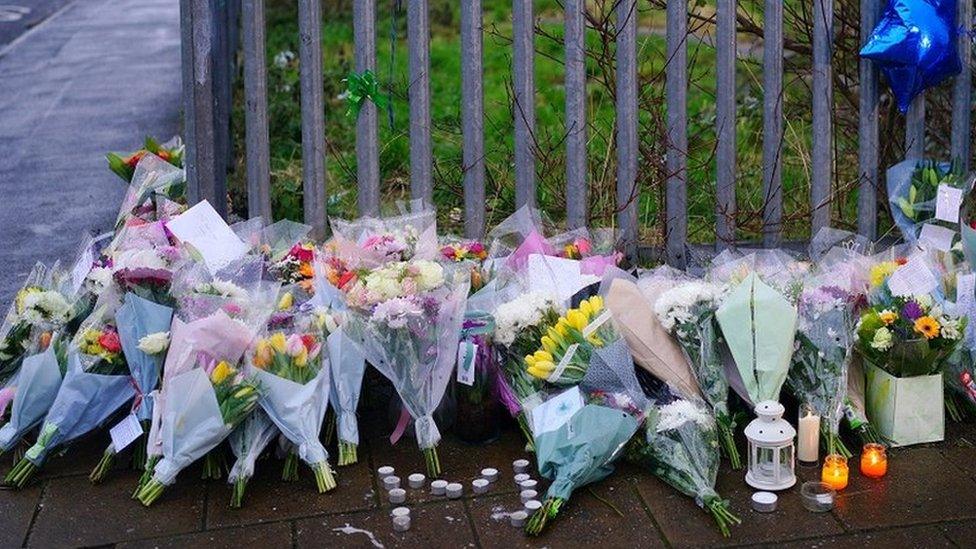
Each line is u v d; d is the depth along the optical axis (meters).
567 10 4.67
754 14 7.13
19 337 4.13
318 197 4.82
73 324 4.14
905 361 3.93
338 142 7.25
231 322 3.82
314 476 3.83
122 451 4.02
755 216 5.07
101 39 11.95
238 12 7.14
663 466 3.68
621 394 3.80
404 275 4.00
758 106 6.77
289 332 3.96
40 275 4.42
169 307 4.01
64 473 3.88
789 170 6.05
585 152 4.79
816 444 3.86
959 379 4.14
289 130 7.13
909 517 3.51
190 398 3.63
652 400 3.84
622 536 3.43
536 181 5.18
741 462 3.88
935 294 4.29
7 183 7.06
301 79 4.73
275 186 6.10
